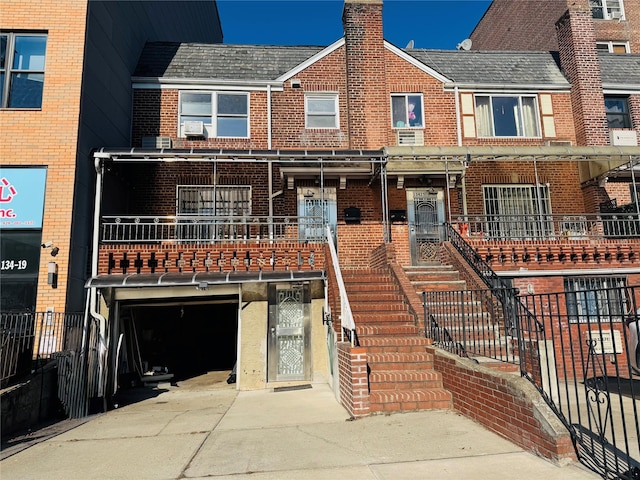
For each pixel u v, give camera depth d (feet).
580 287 33.68
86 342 27.14
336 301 27.09
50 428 21.76
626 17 62.85
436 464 14.02
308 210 39.24
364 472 13.64
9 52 31.60
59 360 25.12
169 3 52.60
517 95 43.70
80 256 30.68
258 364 31.60
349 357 21.52
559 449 13.46
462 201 40.04
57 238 29.09
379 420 19.45
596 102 42.65
